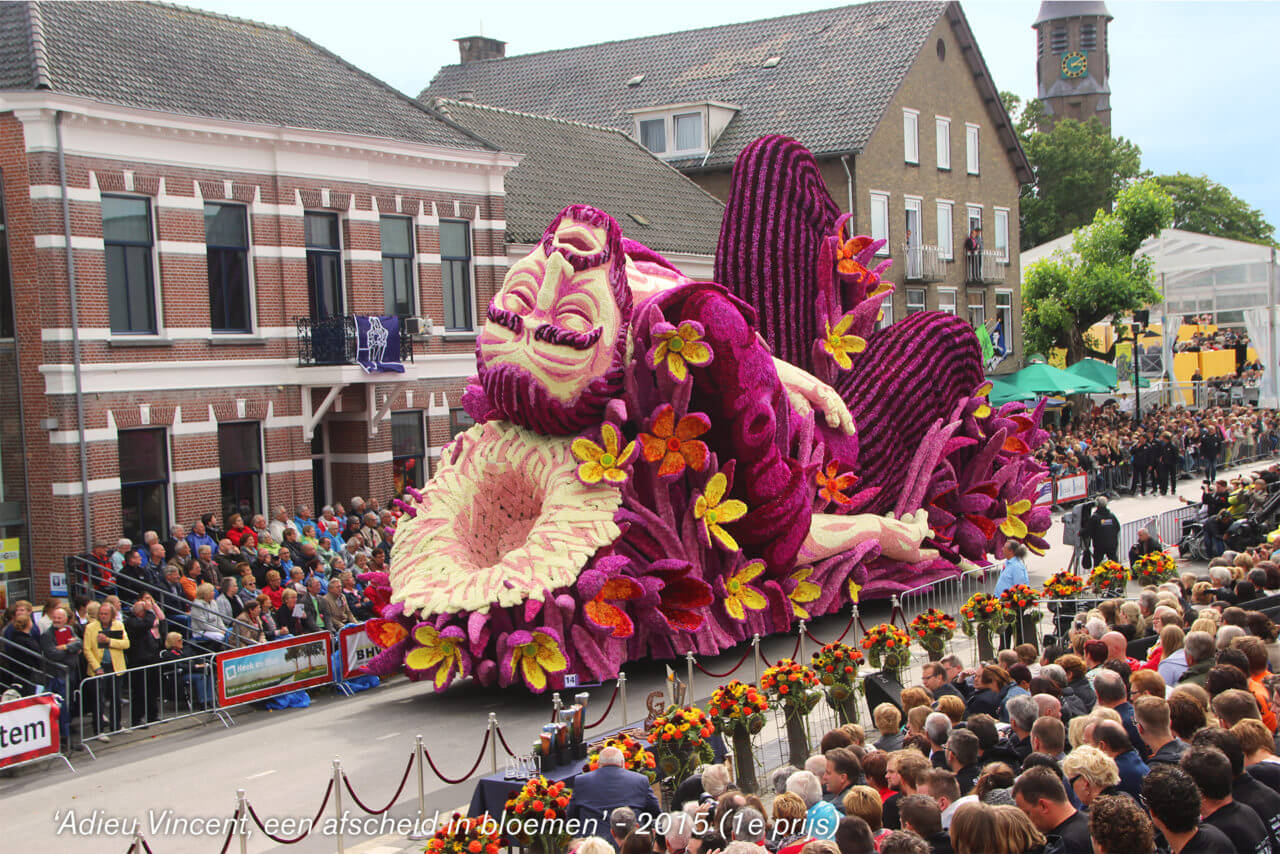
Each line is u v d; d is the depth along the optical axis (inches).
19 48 829.8
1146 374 2153.1
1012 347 1903.3
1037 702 379.6
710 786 365.4
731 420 711.7
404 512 732.7
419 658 655.1
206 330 896.3
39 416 819.4
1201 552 1007.0
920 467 864.9
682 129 1620.3
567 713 471.2
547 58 1866.4
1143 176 3154.5
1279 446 1801.2
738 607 721.6
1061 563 1035.3
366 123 1020.5
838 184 1557.6
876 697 560.7
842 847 282.8
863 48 1662.2
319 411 957.8
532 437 694.5
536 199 1266.0
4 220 817.5
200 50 982.4
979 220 1824.6
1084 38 3823.8
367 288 1014.4
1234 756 301.1
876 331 908.6
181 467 877.2
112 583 725.3
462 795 531.8
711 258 1376.7
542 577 643.5
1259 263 2240.4
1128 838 247.6
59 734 574.6
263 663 668.7
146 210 871.1
